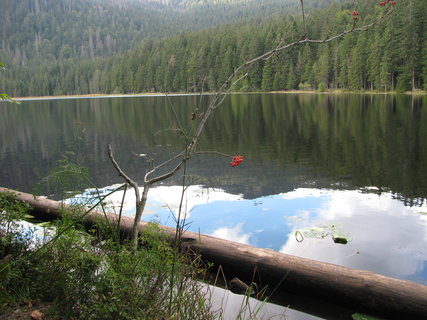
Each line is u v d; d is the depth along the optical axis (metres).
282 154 9.65
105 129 16.59
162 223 4.70
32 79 104.19
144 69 72.31
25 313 2.24
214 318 2.56
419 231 4.36
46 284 2.38
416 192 5.95
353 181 6.79
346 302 2.93
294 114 20.80
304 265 3.12
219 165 8.51
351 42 51.34
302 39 2.61
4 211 3.10
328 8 66.75
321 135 12.71
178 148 11.20
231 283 3.24
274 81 59.34
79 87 102.25
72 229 2.88
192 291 2.65
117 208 5.27
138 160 9.55
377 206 5.34
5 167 9.23
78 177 3.05
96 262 2.40
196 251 3.47
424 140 10.76
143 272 2.46
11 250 2.93
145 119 20.53
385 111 20.17
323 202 5.57
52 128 17.86
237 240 4.21
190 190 6.38
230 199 5.79
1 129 18.27
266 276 3.23
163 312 2.29
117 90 84.38
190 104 32.00
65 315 2.17
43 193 6.41
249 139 12.44
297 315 2.84
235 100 37.75
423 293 2.69
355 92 49.72
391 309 2.76
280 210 5.22
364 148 9.98
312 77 57.34
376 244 4.03
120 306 2.08
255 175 7.44
